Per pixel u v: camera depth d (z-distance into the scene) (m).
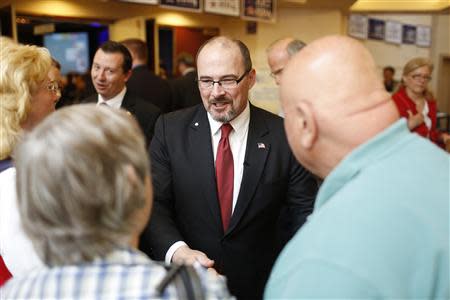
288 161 1.51
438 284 0.64
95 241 0.61
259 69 6.76
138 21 5.88
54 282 0.60
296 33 7.48
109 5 5.60
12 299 0.62
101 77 2.54
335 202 0.69
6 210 0.88
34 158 0.60
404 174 0.70
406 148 0.74
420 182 0.69
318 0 6.75
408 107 2.77
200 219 1.49
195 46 6.95
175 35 6.64
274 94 6.60
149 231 1.46
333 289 0.60
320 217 0.69
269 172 1.49
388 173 0.70
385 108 0.76
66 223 0.60
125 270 0.61
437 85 11.34
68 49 6.39
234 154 1.51
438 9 7.22
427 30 11.05
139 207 0.65
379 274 0.60
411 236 0.64
